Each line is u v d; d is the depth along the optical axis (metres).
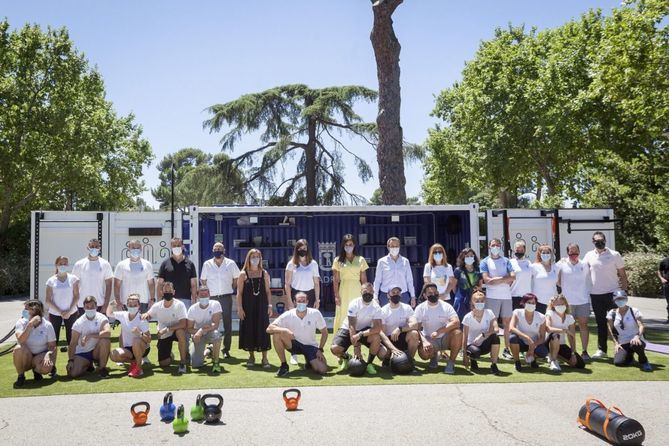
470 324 8.00
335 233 14.82
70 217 13.32
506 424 5.45
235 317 13.29
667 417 5.62
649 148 21.58
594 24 22.88
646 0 14.41
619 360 8.16
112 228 13.45
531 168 26.08
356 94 21.73
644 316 14.73
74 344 7.85
